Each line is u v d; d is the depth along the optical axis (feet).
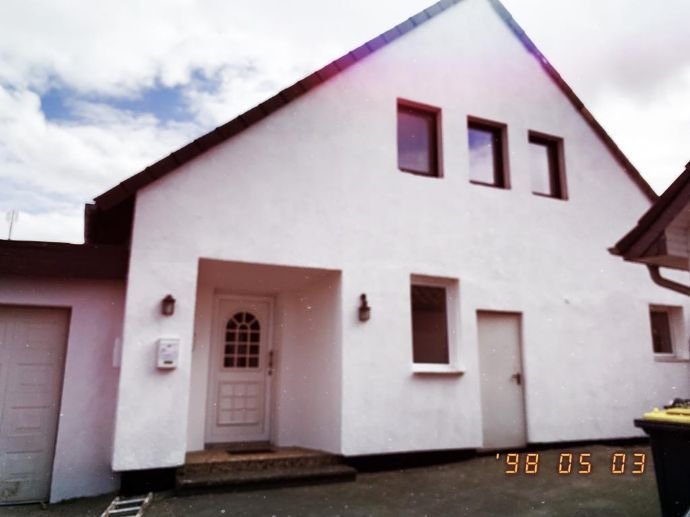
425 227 25.77
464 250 26.55
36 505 18.66
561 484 19.76
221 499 17.85
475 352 25.73
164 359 19.36
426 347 25.46
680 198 14.60
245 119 22.40
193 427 23.98
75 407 19.89
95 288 20.81
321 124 24.30
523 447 26.61
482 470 22.47
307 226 23.04
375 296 23.90
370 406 22.80
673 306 32.12
